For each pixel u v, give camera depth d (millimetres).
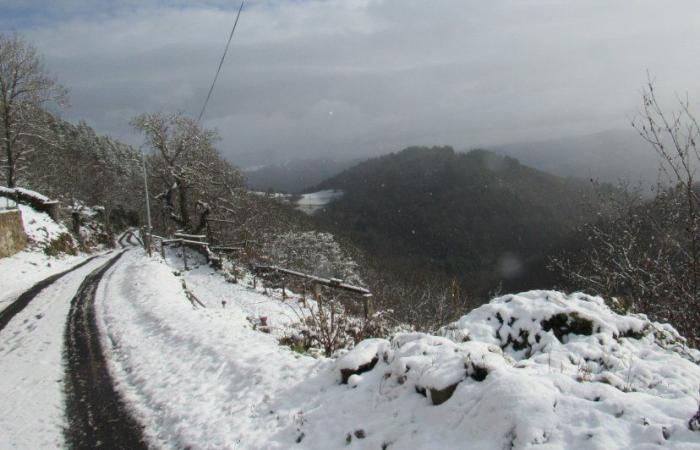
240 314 9883
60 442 4715
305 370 5223
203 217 30641
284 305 13578
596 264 6734
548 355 4051
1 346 8305
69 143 69500
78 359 7254
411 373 3881
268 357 5891
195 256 22641
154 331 8227
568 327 4574
